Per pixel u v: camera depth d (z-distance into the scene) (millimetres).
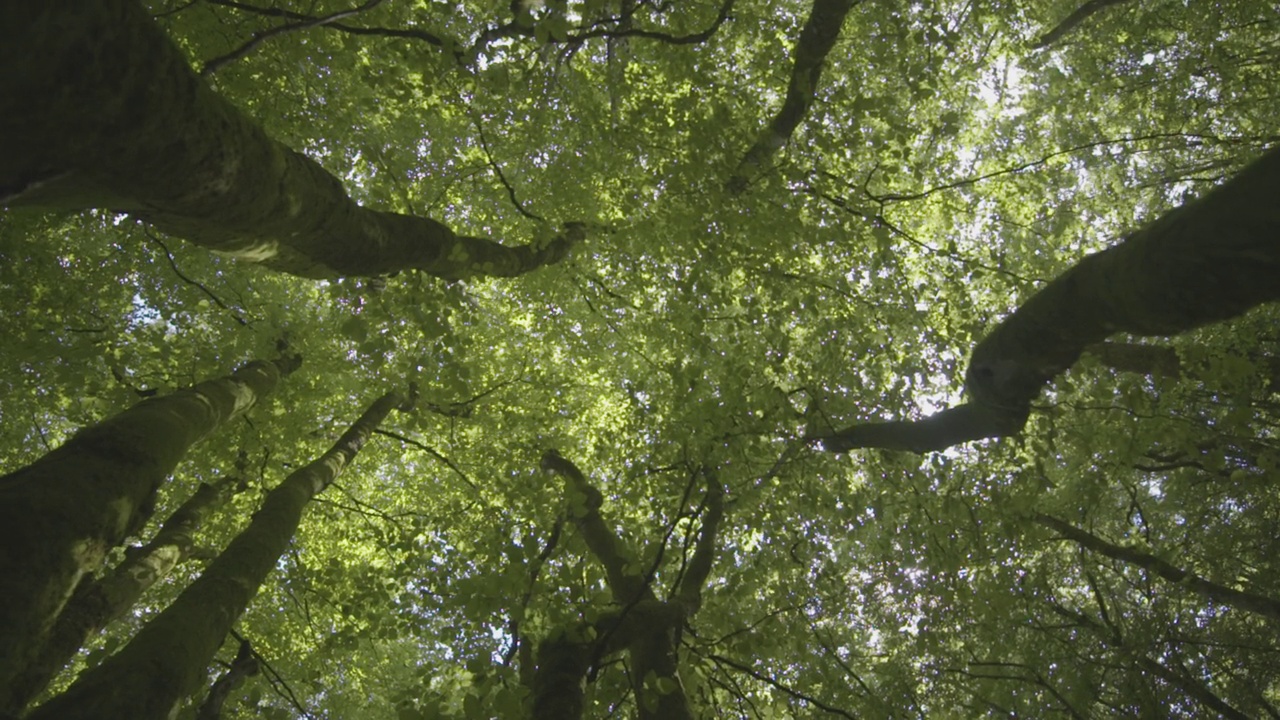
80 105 2055
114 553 7062
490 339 10695
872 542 8094
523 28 5031
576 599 3902
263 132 3053
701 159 6043
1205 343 8195
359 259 4242
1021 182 9266
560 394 10305
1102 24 12000
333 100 7883
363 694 10602
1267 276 2674
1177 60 11359
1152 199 11977
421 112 7730
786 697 5812
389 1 6355
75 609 4422
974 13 9133
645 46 8109
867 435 6359
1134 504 10492
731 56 8266
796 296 6918
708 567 5695
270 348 8172
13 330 7535
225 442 8148
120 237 8023
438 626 8734
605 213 9031
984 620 7707
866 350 6582
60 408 8211
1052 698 8820
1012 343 4699
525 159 8844
